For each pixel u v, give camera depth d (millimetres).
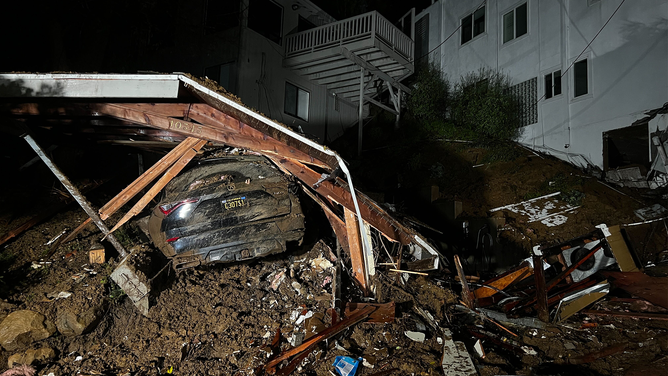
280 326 5223
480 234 10602
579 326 5898
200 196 5551
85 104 5133
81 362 4742
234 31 15023
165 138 6867
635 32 11508
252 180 5762
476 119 14609
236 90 14602
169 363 4727
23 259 6074
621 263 7078
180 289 5762
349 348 4941
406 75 17438
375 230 7145
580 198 10602
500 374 4551
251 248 5559
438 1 18438
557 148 13344
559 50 13531
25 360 4562
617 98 11805
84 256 6234
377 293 5969
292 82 16688
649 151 10953
